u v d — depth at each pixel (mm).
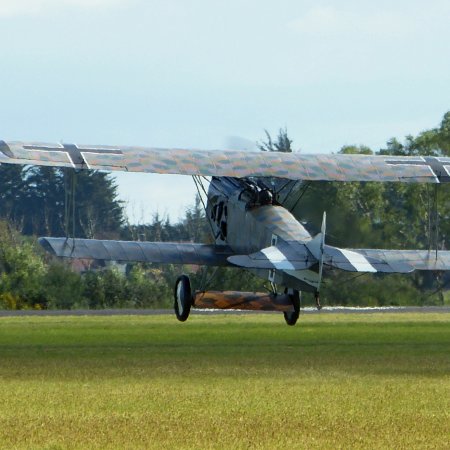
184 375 67938
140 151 96562
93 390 58969
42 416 49312
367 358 81312
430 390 58438
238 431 45625
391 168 103562
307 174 99875
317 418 48844
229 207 105562
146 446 42500
